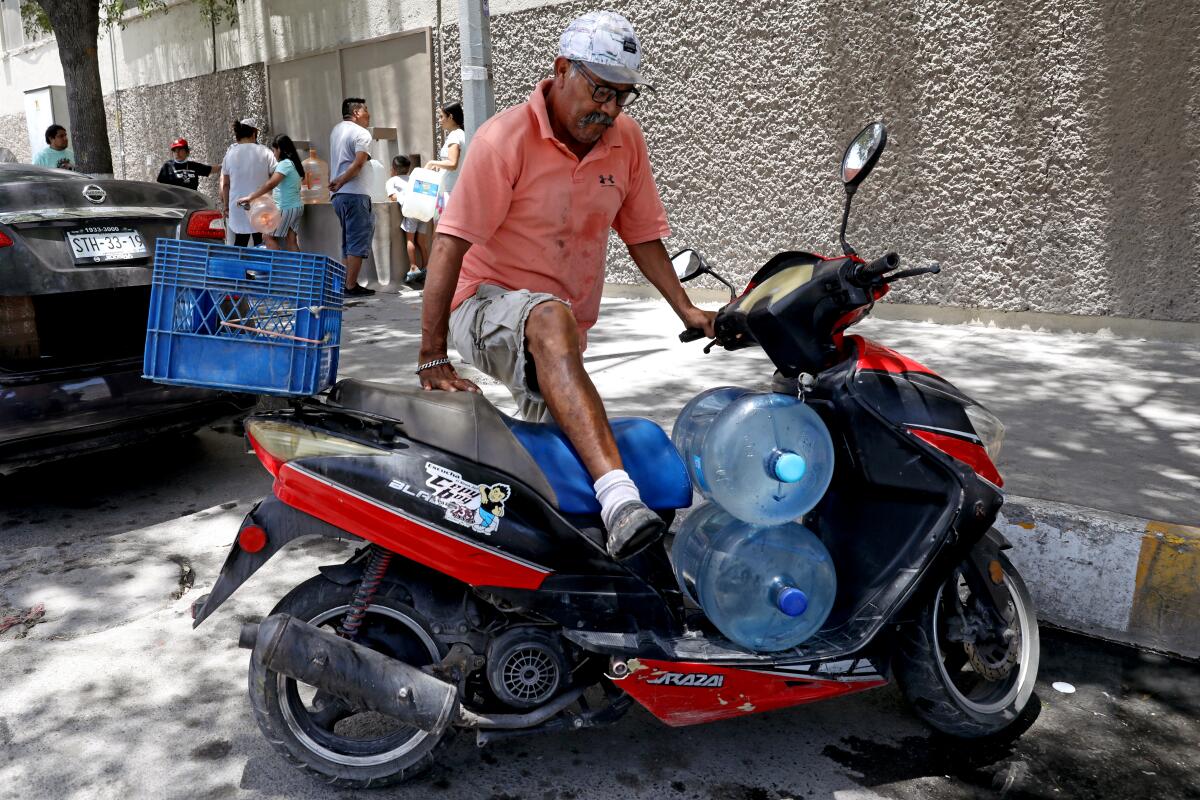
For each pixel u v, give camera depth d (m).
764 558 2.67
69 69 12.16
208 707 3.11
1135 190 6.47
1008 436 4.85
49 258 4.30
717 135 8.34
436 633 2.67
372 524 2.53
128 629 3.60
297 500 2.53
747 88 8.06
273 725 2.62
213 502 4.81
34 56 18.78
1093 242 6.69
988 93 6.88
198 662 3.38
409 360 6.93
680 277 3.28
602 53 2.79
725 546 2.68
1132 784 2.81
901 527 2.86
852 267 2.75
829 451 2.68
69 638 3.53
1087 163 6.60
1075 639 3.65
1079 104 6.55
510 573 2.60
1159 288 6.53
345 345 7.45
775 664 2.71
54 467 5.31
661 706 2.70
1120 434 4.85
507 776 2.82
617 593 2.70
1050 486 4.21
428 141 10.70
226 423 4.88
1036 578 3.82
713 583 2.66
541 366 2.73
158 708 3.11
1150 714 3.16
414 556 2.56
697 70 8.34
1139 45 6.26
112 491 4.96
